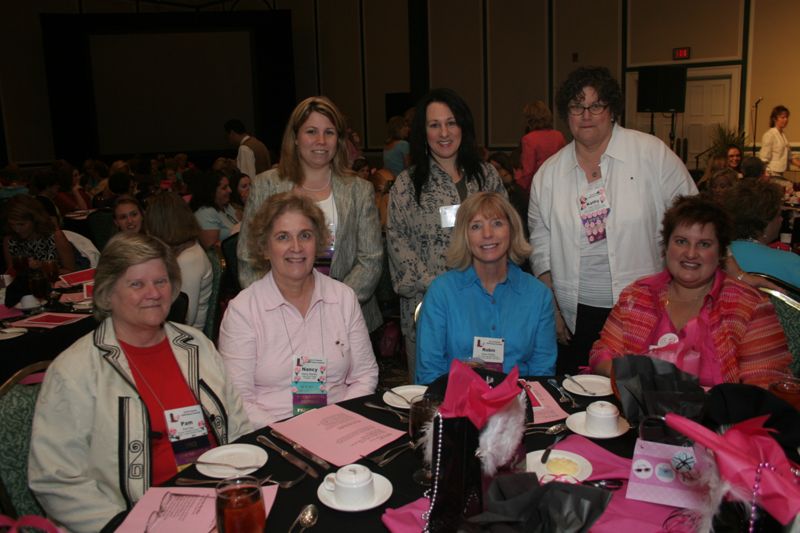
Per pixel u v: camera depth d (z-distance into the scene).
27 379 2.24
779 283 2.54
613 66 10.13
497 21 11.05
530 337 2.29
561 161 2.81
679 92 8.95
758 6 8.91
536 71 10.82
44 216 4.23
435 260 2.92
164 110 12.95
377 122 12.88
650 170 2.65
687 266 2.10
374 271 3.03
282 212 2.15
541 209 2.87
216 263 3.42
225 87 13.09
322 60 13.28
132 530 1.30
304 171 2.98
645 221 2.64
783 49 8.84
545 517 1.04
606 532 1.23
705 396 1.34
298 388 2.16
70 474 1.70
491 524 1.04
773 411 1.22
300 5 13.31
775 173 8.08
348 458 1.56
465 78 11.53
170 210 3.20
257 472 1.51
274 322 2.18
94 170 9.98
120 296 1.83
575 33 10.38
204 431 1.87
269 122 13.02
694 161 9.70
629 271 2.66
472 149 2.96
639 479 1.34
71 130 12.23
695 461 1.28
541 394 1.94
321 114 2.88
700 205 2.09
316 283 2.26
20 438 1.75
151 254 1.84
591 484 1.40
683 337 2.03
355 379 2.30
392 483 1.44
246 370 2.16
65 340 2.96
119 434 1.76
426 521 1.25
